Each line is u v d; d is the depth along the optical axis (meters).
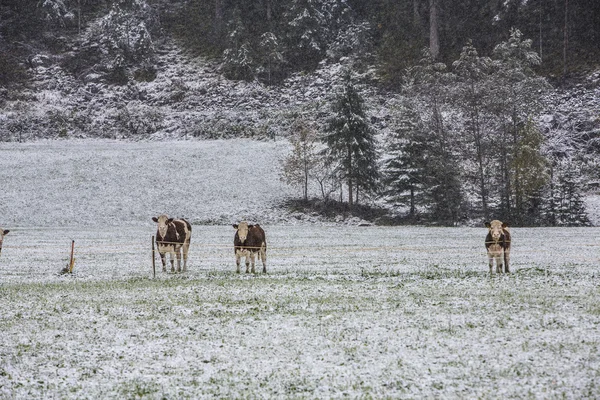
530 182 70.00
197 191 78.44
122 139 104.19
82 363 10.66
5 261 30.14
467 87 77.44
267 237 46.94
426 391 8.94
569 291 17.61
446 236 47.31
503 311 14.37
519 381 9.27
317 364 10.32
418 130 73.44
